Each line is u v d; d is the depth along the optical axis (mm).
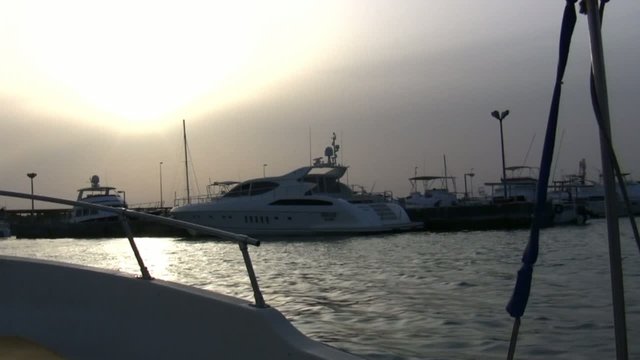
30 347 4770
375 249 32219
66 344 4629
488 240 38312
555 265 20031
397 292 14789
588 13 2410
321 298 14117
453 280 16969
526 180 70938
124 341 4188
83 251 43656
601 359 7996
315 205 45875
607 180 2400
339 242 38781
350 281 17547
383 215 49219
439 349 8773
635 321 9906
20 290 5137
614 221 2391
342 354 2949
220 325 3520
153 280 4195
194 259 28875
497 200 68000
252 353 3309
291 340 3137
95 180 75312
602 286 14523
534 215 2553
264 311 3344
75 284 4707
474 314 11289
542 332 9578
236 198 47906
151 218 4141
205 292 3797
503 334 9570
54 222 75125
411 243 36938
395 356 8414
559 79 2461
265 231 46406
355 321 11008
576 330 9633
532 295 13188
